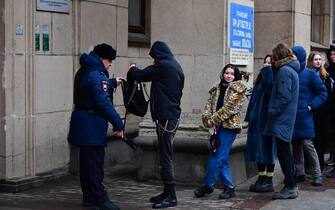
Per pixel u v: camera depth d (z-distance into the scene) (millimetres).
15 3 8430
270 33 11984
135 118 11219
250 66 9469
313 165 9039
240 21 9102
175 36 8984
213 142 7918
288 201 7953
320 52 15148
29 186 8617
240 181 8984
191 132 8633
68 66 9547
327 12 15727
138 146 9125
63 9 9367
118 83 7477
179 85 7488
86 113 7113
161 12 9047
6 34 8320
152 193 8359
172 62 7445
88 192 7371
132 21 11844
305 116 8914
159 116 7418
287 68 7758
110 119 7074
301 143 9078
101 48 7230
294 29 11883
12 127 8500
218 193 8305
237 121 7902
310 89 8930
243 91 7883
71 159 9602
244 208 7523
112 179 9320
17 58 8516
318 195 8359
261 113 8273
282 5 11883
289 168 8031
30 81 8727
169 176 7508
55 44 9234
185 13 8914
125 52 10891
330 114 9867
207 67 8812
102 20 10195
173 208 7488
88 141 7102
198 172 8672
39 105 8938
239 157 8977
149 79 7438
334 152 9859
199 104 8828
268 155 8336
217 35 8766
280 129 7812
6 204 7695
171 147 7504
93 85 7016
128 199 7984
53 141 9258
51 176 9094
